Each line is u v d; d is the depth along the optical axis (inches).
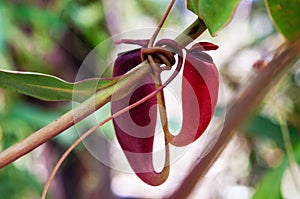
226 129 25.4
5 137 54.6
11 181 56.0
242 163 57.8
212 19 22.6
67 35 54.2
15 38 52.9
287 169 34.3
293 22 25.9
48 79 23.8
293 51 25.5
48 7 53.2
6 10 49.1
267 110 40.1
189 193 27.0
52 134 21.8
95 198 56.1
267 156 55.9
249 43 49.0
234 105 25.7
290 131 38.9
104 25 54.7
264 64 27.7
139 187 58.0
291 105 46.1
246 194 59.3
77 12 53.9
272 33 46.0
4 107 53.0
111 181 57.0
